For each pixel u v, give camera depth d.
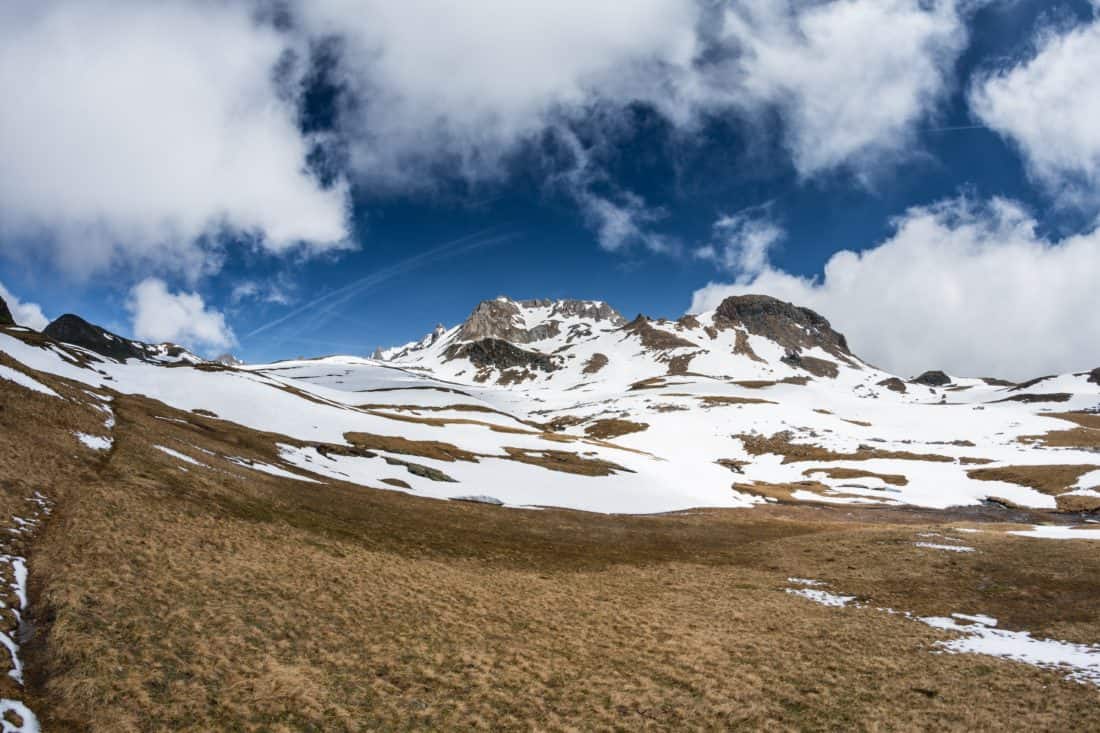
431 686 20.27
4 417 38.47
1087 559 38.81
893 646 25.80
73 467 35.38
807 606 33.19
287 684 18.95
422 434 102.75
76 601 20.83
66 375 77.31
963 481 105.44
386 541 39.97
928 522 80.62
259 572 28.06
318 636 22.84
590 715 19.08
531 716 18.84
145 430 51.34
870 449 130.25
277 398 104.06
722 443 144.88
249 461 56.09
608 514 69.94
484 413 172.38
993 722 18.19
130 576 24.05
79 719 15.65
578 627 27.64
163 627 20.92
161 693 17.34
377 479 67.75
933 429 155.75
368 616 25.61
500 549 44.28
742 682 21.72
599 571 41.34
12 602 20.11
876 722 18.48
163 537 29.17
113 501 31.77
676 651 24.88
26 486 29.95
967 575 38.38
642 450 138.25
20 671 17.05
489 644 24.36
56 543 25.34
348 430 93.69
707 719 18.95
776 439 143.38
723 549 52.91
